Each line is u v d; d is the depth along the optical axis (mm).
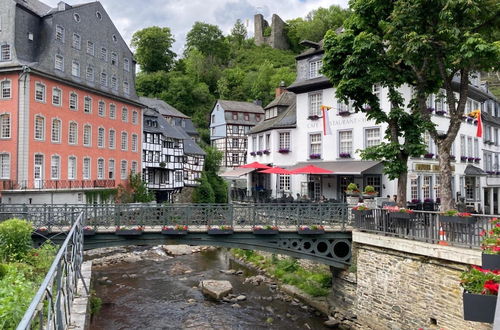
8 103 29609
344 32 15078
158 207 16172
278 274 20609
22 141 29062
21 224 11133
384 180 24375
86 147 35844
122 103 41500
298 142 28969
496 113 37812
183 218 16219
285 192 29422
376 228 14055
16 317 5062
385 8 13906
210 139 69000
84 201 33562
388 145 14711
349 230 15430
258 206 16094
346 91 14805
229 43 103750
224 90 80812
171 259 26781
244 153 64625
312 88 28219
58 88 32625
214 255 28188
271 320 15055
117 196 38812
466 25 12453
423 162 25078
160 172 48625
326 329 14172
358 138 25688
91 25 37812
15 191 26953
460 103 13023
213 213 16250
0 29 30547
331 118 27094
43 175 30828
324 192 27156
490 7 12367
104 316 15641
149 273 22672
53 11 35000
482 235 9891
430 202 22438
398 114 14539
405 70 14469
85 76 36531
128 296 18297
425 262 11430
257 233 15547
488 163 34250
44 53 31812
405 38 12992
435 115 25953
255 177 33656
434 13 12469
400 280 12336
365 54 14109
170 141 49969
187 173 54219
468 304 5480
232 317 15477
